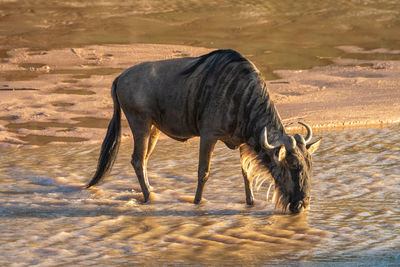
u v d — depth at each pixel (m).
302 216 26.00
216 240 22.91
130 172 34.38
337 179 32.03
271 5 110.00
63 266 19.62
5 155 38.41
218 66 27.45
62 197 29.69
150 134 30.84
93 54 79.00
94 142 42.31
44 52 79.62
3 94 58.78
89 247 21.91
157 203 28.75
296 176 25.83
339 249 21.56
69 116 50.59
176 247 21.95
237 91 26.91
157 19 99.88
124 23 96.38
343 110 51.84
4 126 46.91
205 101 27.47
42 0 107.06
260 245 22.20
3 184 31.75
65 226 24.73
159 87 28.66
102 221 25.52
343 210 26.81
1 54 78.56
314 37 92.44
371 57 81.00
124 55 78.75
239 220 25.81
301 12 106.62
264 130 25.36
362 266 19.28
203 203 28.70
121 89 29.45
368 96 58.53
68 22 95.94
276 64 76.19
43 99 56.78
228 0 112.56
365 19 103.19
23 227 24.48
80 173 34.03
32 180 32.69
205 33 92.75
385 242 22.38
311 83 65.94
